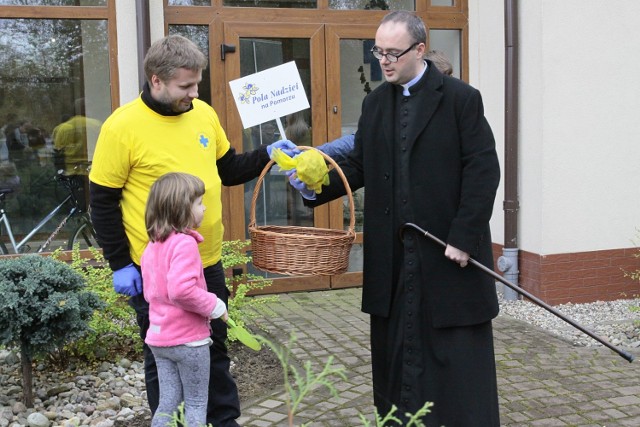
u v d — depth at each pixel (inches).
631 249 238.8
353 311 223.9
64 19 218.2
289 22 240.8
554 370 170.1
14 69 217.8
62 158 223.8
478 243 109.2
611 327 206.2
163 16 223.6
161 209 106.3
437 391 111.3
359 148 120.7
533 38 229.3
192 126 116.1
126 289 114.0
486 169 107.5
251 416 143.7
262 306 208.5
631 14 233.3
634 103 236.4
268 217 247.8
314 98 245.8
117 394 154.9
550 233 230.2
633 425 139.6
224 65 235.8
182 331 109.0
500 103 246.4
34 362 168.4
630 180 238.1
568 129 229.8
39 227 223.1
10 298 138.7
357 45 249.9
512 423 140.4
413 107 110.7
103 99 223.3
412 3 255.9
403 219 111.5
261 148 130.0
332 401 151.4
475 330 111.8
